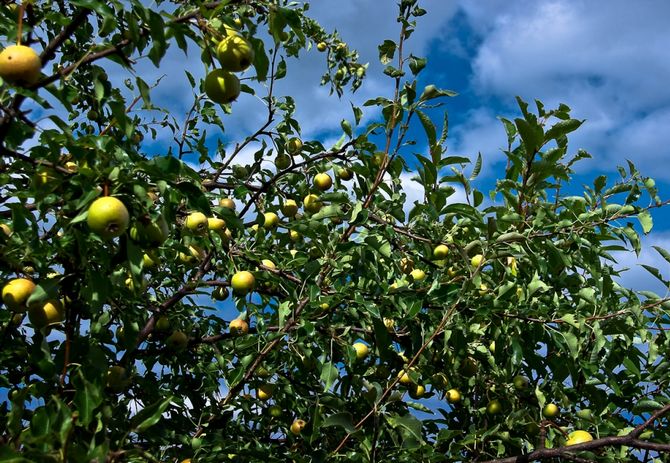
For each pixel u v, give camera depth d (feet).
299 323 5.39
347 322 5.91
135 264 3.60
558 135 5.79
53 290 3.65
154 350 5.75
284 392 6.03
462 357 5.53
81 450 3.15
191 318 6.65
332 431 5.93
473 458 5.64
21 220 3.82
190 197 3.78
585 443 4.84
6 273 4.33
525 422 5.59
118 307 4.58
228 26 3.78
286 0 7.11
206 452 5.30
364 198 6.03
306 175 6.50
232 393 5.64
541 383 6.08
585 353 6.11
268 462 5.29
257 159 6.32
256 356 5.86
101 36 3.67
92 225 3.41
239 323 6.01
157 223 3.78
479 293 5.65
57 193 3.80
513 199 6.14
